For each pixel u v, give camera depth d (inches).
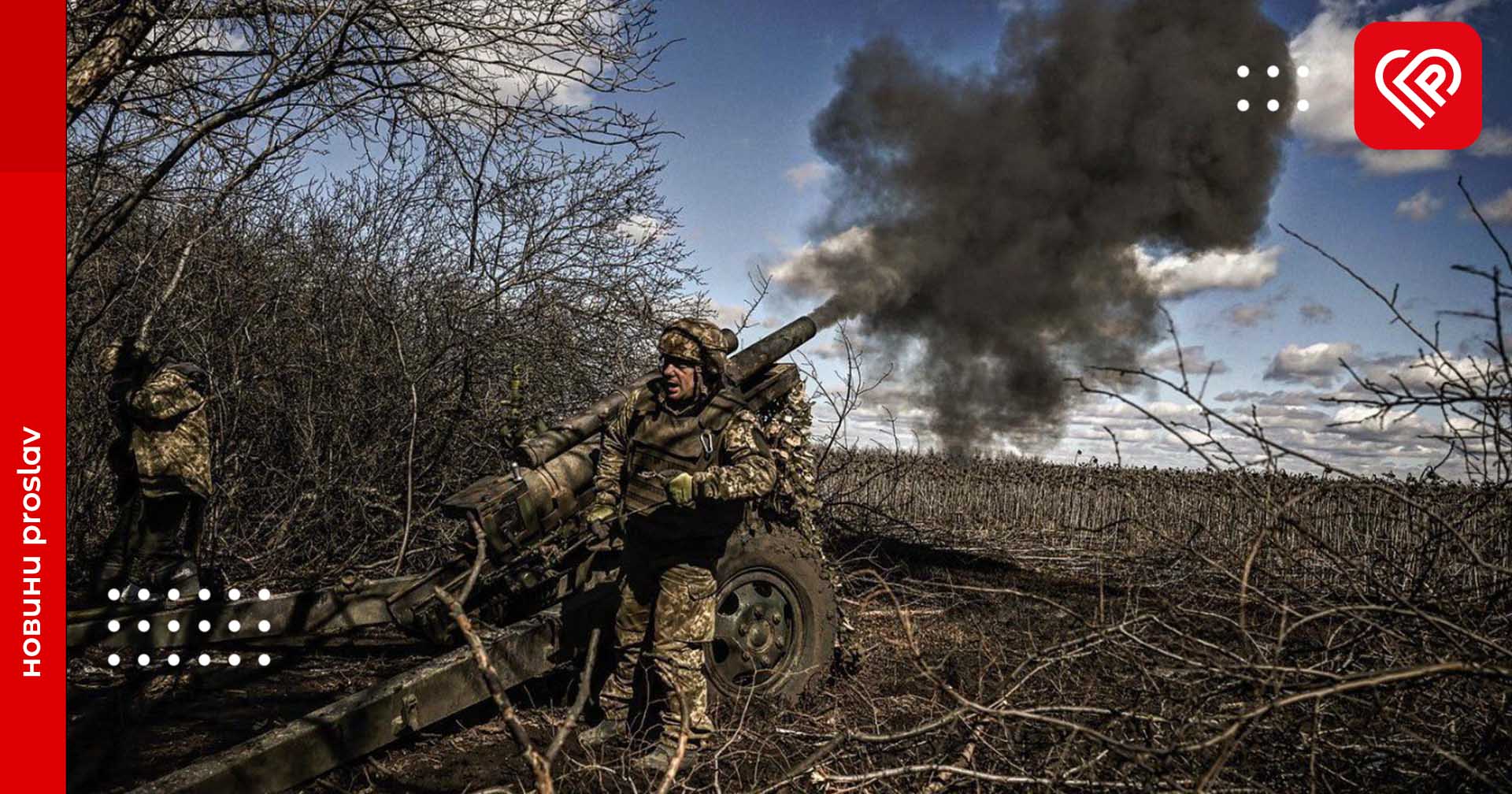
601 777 134.2
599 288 306.8
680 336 148.9
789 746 142.7
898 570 290.5
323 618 187.3
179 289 261.4
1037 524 478.9
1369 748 107.6
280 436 286.4
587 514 159.8
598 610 163.5
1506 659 102.0
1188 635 110.3
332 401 287.0
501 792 113.3
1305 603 129.3
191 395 207.6
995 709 102.5
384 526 283.0
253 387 278.5
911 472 515.8
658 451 150.9
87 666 177.2
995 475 507.5
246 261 284.7
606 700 154.6
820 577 172.7
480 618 167.2
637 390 157.9
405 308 303.0
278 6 190.9
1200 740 102.8
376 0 183.5
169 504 206.1
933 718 133.2
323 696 174.9
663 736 145.1
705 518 147.9
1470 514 123.3
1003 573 320.2
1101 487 465.7
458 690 142.9
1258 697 93.7
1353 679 90.3
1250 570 117.1
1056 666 136.2
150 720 158.4
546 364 306.8
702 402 151.7
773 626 169.8
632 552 152.2
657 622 147.6
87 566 245.9
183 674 175.8
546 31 205.9
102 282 255.4
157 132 176.2
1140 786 99.9
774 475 147.6
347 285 295.9
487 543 163.8
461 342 286.2
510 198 302.4
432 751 150.4
